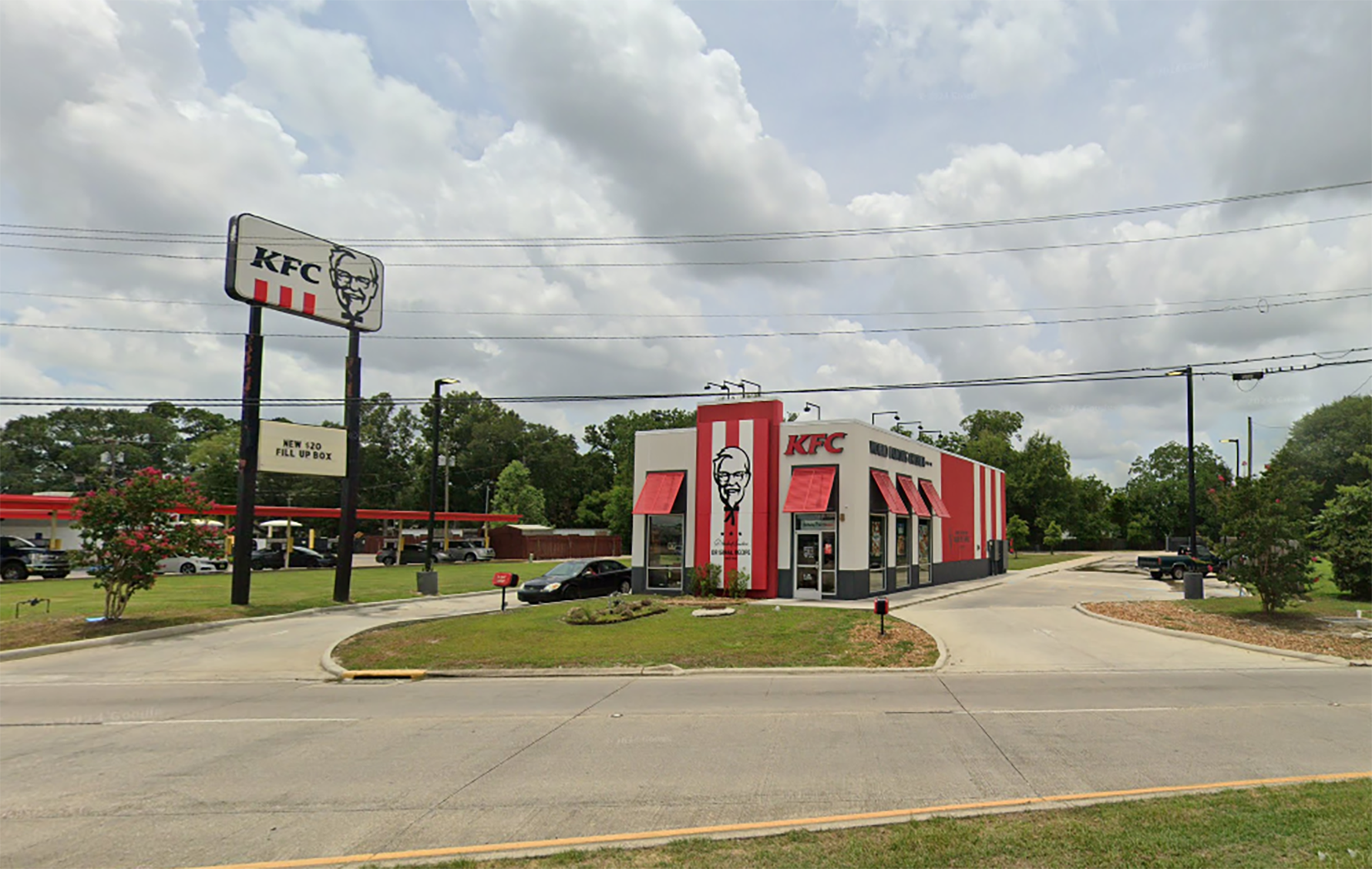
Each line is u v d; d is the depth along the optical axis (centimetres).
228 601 2655
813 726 1032
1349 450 6184
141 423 9506
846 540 2647
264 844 627
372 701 1306
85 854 611
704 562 2822
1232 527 2117
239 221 2583
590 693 1333
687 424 8612
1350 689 1266
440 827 659
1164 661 1598
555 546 6900
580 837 625
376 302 2992
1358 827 579
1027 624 2080
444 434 9906
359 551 7088
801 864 545
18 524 4834
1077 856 541
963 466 3922
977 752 880
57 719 1164
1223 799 665
